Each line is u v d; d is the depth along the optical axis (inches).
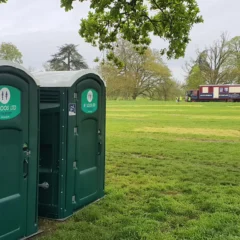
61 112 172.6
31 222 153.6
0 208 135.3
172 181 262.1
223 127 725.9
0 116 133.2
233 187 246.2
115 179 267.6
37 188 157.1
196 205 203.5
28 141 149.3
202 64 2770.7
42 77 181.2
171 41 320.5
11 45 2502.5
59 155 174.9
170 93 2625.5
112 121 871.7
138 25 341.1
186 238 155.6
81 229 163.6
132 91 2588.6
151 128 700.7
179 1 313.0
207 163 342.0
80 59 2763.3
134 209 194.2
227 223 173.0
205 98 2513.5
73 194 182.4
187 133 615.2
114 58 382.3
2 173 136.0
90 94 191.8
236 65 2655.0
